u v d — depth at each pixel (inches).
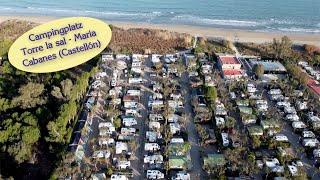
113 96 6466.5
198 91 6697.8
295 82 6973.4
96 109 6171.3
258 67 7234.3
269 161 5059.1
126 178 4785.9
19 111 5728.3
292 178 4795.8
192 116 6107.3
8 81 6520.7
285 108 6274.6
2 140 5049.2
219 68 7573.8
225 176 4790.8
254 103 6397.6
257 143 5334.6
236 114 6171.3
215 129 5718.5
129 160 5098.4
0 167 4773.6
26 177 4763.8
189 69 7465.6
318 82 7194.9
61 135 5236.2
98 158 5059.1
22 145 4872.0
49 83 6441.9
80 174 4778.5
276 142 5447.8
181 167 4958.2
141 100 6510.8
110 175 4805.6
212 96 6264.8
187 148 5270.7
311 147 5452.8
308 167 5113.2
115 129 5669.3
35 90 5944.9
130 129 5620.1
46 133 5359.3
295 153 5359.3
